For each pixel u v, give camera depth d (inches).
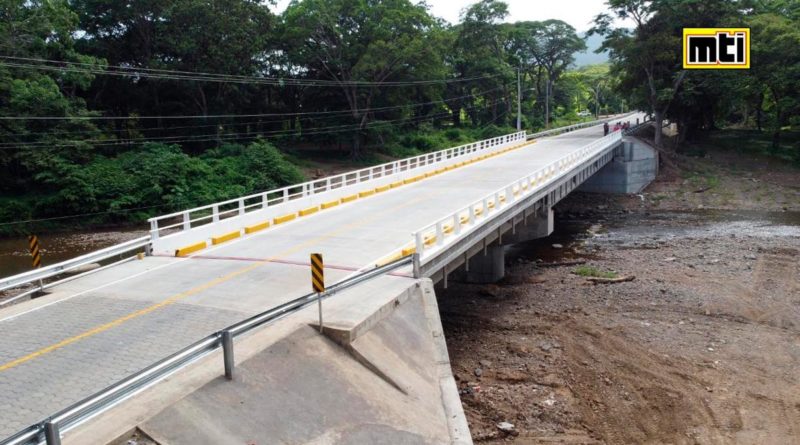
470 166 1518.2
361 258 637.3
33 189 1753.2
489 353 705.6
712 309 836.0
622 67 2228.1
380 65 2337.6
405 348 459.8
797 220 1549.0
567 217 1756.9
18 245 1478.8
